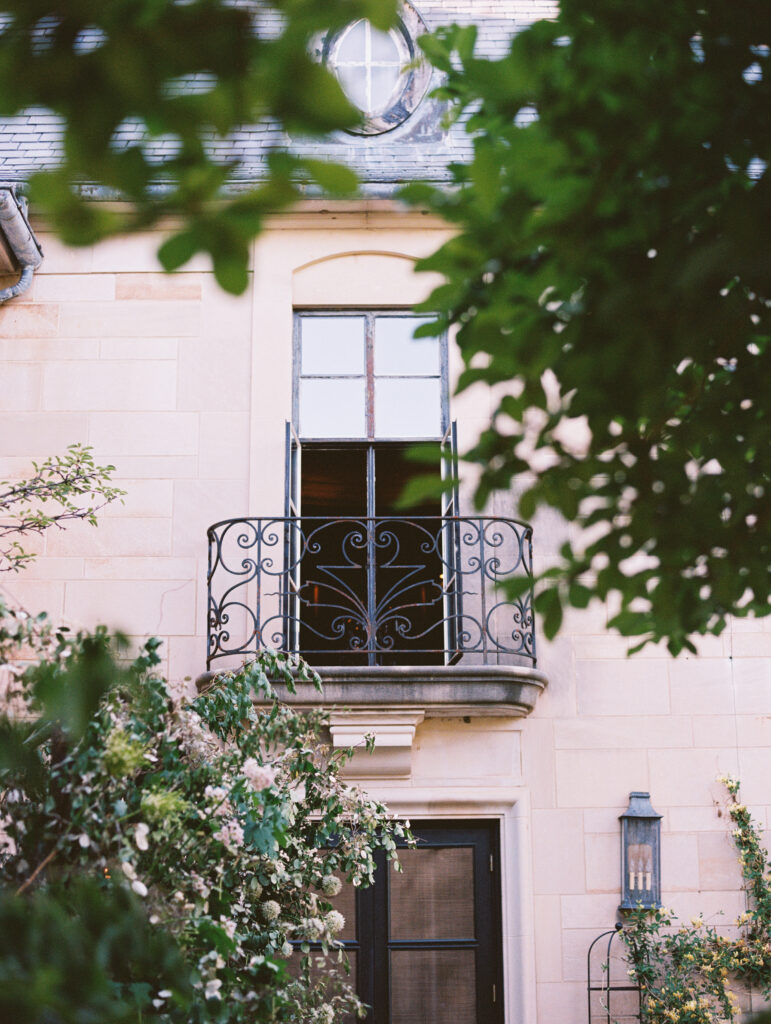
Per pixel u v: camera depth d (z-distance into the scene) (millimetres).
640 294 2424
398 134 7734
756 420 2916
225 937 3715
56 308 7359
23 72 1604
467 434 7285
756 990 6426
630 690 6848
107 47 1583
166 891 3992
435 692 6508
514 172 2359
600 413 2789
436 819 6707
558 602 2947
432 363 7508
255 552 6992
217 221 1795
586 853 6621
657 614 3029
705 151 2453
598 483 6539
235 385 7289
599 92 2385
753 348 4816
